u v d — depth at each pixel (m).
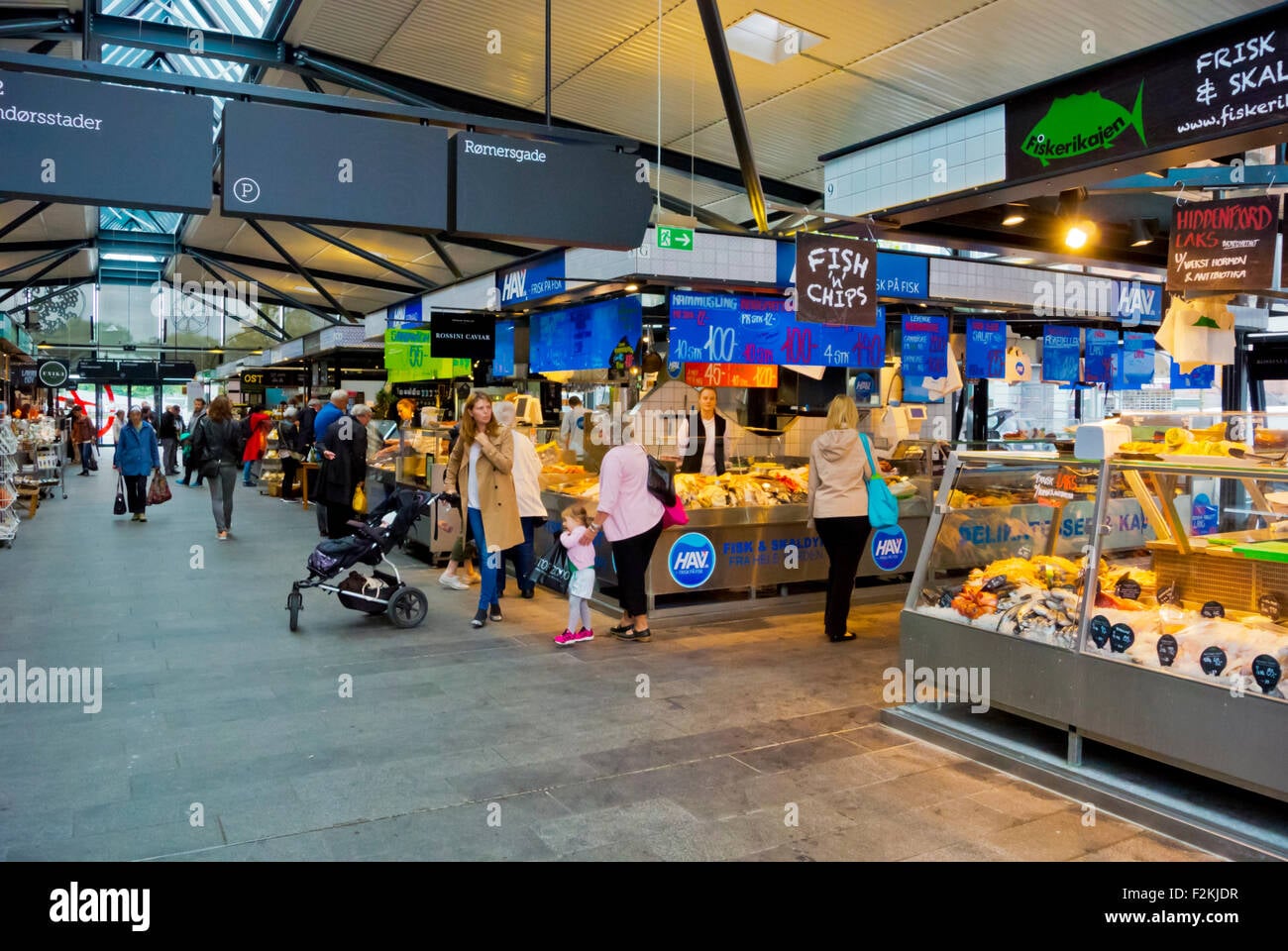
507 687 5.25
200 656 5.84
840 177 6.46
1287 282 6.84
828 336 8.27
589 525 6.27
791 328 8.08
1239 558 3.94
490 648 6.14
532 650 6.10
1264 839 3.24
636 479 6.27
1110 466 4.07
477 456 6.76
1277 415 4.52
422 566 9.45
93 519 12.89
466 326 10.49
